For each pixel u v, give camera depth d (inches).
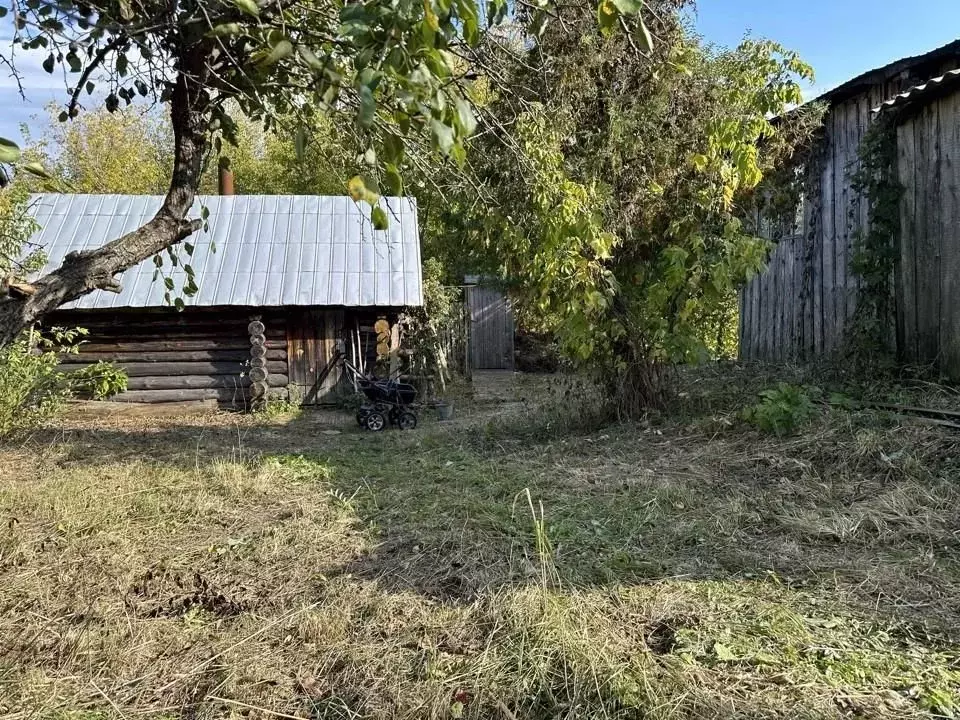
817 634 111.7
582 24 163.6
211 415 418.6
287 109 115.2
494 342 732.7
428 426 373.7
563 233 173.5
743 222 307.6
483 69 115.0
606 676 100.0
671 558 144.9
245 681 106.7
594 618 118.3
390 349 441.1
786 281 357.7
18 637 121.6
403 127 68.4
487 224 211.9
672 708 92.8
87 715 99.5
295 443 318.0
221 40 89.5
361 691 103.4
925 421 205.6
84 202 495.5
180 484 217.5
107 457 271.0
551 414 304.3
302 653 114.8
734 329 434.0
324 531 170.2
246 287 430.0
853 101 305.9
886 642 109.1
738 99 244.7
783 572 136.1
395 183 66.1
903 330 269.9
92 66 96.3
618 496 188.9
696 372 345.7
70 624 126.8
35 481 225.9
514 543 154.5
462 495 197.0
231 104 128.3
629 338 271.3
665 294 251.6
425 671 106.6
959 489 165.6
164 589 141.0
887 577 130.6
